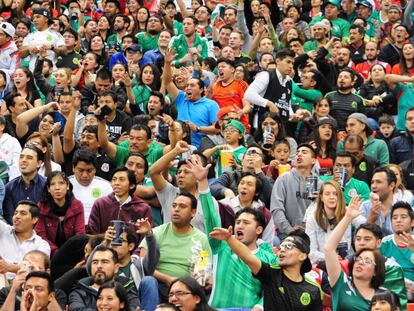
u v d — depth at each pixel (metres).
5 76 26.14
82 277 18.30
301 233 17.44
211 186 21.33
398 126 26.30
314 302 17.14
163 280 18.41
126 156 22.33
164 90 25.48
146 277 17.88
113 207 20.06
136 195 20.78
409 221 19.14
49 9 33.03
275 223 20.66
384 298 16.14
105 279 17.53
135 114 25.66
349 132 23.98
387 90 26.97
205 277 17.97
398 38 30.23
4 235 19.33
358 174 22.48
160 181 20.55
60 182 19.94
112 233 17.97
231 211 19.92
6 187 20.92
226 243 18.02
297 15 32.62
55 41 29.70
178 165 20.59
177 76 26.53
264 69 28.09
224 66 26.16
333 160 23.08
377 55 29.48
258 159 21.38
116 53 29.42
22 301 16.81
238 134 22.91
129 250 18.23
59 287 18.14
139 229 18.22
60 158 22.50
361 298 17.31
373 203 19.41
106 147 22.22
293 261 17.11
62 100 23.83
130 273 18.14
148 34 30.31
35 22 29.91
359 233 18.33
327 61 28.42
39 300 16.77
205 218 18.45
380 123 25.17
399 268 18.05
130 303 17.48
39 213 19.73
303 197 20.81
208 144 23.77
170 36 29.44
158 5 32.84
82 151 21.14
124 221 19.59
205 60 28.34
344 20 32.06
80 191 21.09
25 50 29.61
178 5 32.81
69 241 19.19
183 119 25.12
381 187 20.50
